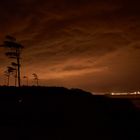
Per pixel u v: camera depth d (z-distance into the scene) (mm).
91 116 29984
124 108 33344
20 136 22328
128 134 21891
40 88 52719
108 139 20344
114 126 24875
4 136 22453
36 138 21516
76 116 30516
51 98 40812
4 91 46719
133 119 27797
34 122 29453
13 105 36844
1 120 30094
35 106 36281
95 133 22469
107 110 32656
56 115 31812
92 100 39688
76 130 24016
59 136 21953
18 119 30531
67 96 43500
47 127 26500
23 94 45594
